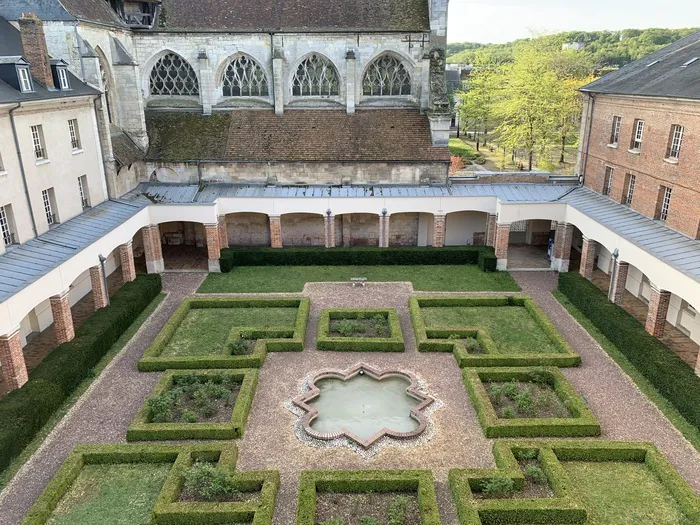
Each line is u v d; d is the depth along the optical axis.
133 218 33.97
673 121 28.62
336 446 20.59
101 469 19.30
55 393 22.62
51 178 29.09
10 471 19.27
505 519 16.83
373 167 40.53
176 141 41.47
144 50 42.53
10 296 21.41
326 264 39.78
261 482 18.14
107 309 29.95
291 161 40.22
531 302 32.00
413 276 37.62
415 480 18.08
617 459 19.53
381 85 43.94
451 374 25.44
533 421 21.05
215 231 37.38
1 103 24.30
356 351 27.58
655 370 24.00
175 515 16.78
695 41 36.00
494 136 97.62
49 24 32.25
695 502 17.00
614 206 34.50
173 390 23.34
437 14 40.97
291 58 42.56
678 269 24.00
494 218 39.53
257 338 28.53
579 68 74.75
